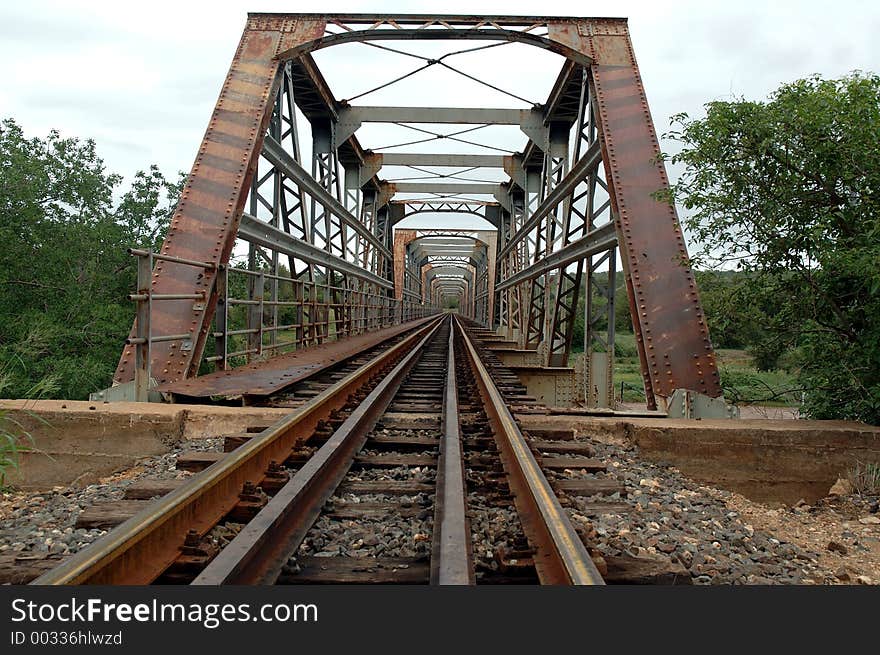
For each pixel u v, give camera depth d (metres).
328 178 19.12
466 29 12.09
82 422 5.99
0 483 4.77
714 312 7.48
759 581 3.15
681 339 8.51
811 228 6.10
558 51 11.88
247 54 12.05
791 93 6.43
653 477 5.20
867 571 3.65
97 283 17.48
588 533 3.44
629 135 10.77
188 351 8.55
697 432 6.03
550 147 19.22
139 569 2.71
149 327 7.07
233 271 9.88
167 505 2.98
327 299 17.45
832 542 4.14
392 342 19.48
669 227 9.50
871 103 5.95
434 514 3.51
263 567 2.80
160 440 5.98
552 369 15.34
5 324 14.17
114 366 15.34
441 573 2.54
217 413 6.15
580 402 14.67
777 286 6.76
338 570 2.90
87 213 19.20
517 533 3.30
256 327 10.98
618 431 6.33
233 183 10.37
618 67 11.63
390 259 37.44
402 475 4.68
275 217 13.09
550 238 18.56
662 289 9.00
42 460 5.88
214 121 11.12
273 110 12.33
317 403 6.03
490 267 47.50
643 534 3.62
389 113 19.62
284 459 4.71
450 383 8.63
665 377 8.28
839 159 6.08
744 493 5.96
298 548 3.16
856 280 6.17
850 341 6.55
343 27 12.42
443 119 19.53
